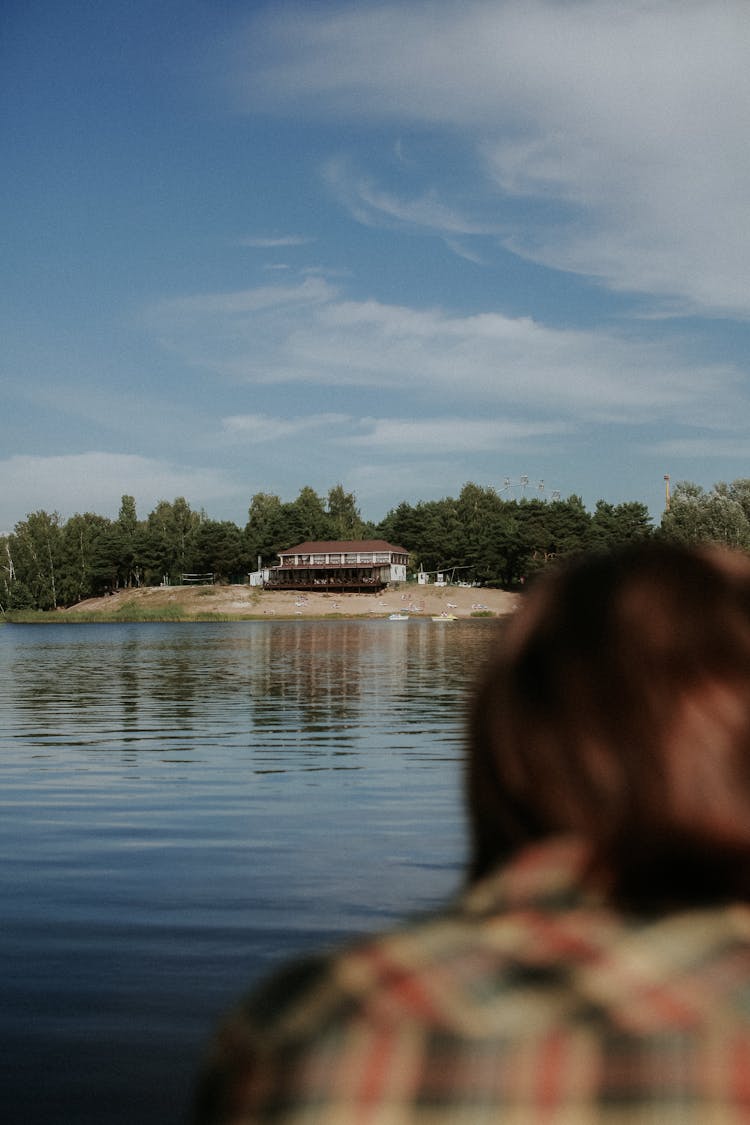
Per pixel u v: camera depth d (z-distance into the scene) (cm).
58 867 842
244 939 652
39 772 1323
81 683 2931
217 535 15812
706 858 81
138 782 1248
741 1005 73
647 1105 70
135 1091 445
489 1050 72
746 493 10212
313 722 1908
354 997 77
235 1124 75
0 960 613
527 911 81
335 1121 71
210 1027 514
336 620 12462
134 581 16312
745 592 89
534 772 86
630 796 82
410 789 1196
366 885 785
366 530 18062
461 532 15988
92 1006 541
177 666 3775
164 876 812
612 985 75
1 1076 461
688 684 84
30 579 15162
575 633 88
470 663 3872
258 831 978
